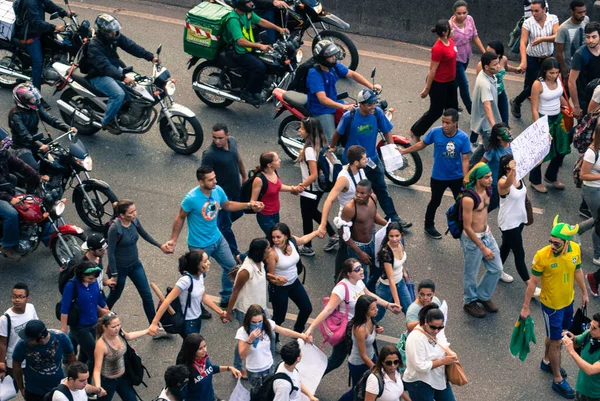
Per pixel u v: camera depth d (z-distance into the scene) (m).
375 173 24.72
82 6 35.97
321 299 23.34
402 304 21.17
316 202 23.92
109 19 26.70
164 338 21.92
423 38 34.59
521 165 22.28
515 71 29.56
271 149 28.50
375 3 34.56
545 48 29.33
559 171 28.14
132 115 27.67
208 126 29.41
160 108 30.20
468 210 21.66
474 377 21.33
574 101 27.73
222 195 21.97
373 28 34.91
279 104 27.53
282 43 29.14
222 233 23.25
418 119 30.00
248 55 28.77
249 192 22.84
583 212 26.33
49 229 23.72
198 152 28.19
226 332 22.20
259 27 30.84
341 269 20.19
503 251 23.19
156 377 20.97
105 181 26.88
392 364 17.44
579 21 28.59
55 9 29.09
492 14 33.56
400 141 26.27
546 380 21.34
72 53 29.28
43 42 29.28
